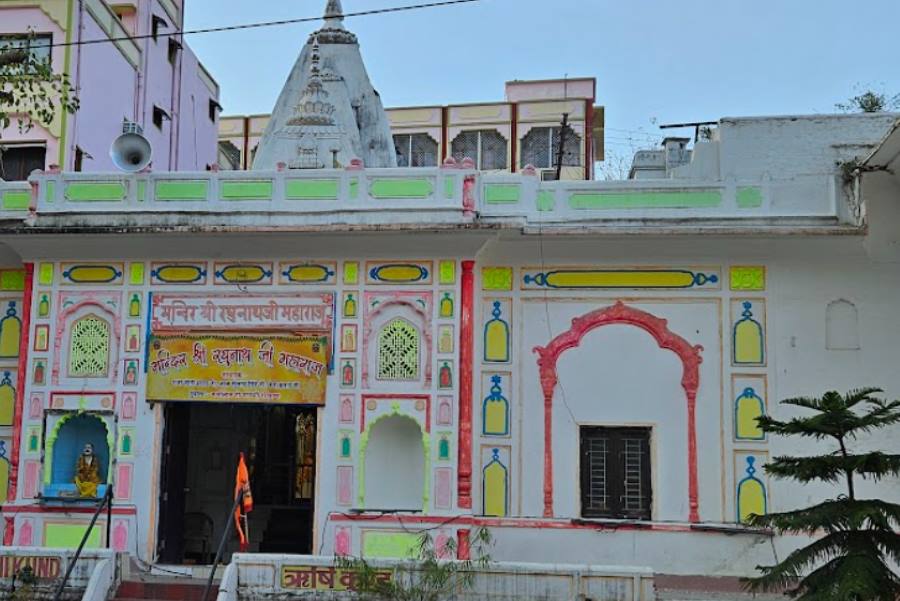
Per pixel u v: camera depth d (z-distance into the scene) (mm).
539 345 13008
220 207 12961
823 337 12656
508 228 12320
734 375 12695
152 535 12680
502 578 10477
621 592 10375
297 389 12742
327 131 16266
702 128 16938
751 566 12219
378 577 10641
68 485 13086
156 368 13000
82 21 18781
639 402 12789
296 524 16078
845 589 8109
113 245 13141
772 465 8945
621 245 12828
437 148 29297
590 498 12766
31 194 13375
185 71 23953
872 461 8453
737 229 12406
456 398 12461
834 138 13195
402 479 12773
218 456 16359
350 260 12914
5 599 11094
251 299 12984
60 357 13172
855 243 12586
